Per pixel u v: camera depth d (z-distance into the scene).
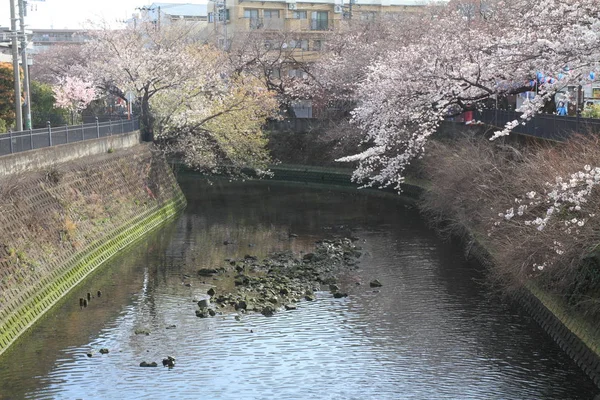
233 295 20.56
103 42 38.91
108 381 14.83
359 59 45.94
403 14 58.34
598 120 21.06
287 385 14.64
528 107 17.61
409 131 29.55
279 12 65.75
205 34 70.06
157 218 31.61
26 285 18.67
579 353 15.18
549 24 19.00
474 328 17.62
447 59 25.36
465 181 26.75
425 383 14.66
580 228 16.27
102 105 50.56
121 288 21.45
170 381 14.84
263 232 30.02
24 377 14.99
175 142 37.19
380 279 22.23
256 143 38.06
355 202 37.72
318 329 17.88
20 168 21.59
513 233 19.66
